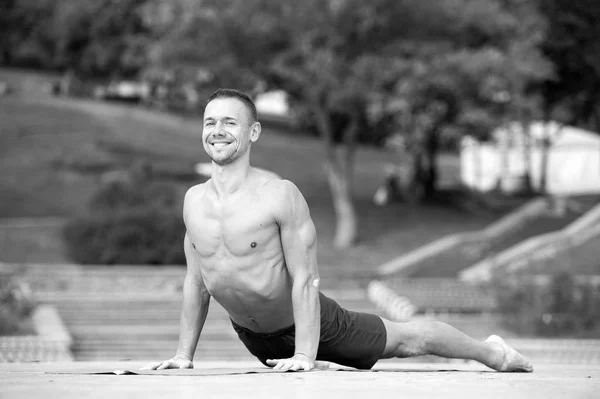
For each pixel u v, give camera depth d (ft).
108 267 147.23
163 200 162.30
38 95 280.72
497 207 209.15
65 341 92.17
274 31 167.02
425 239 182.09
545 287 121.80
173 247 150.51
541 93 222.48
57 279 139.03
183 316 30.48
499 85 165.58
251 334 30.94
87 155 212.43
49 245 164.25
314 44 170.19
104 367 34.73
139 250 150.20
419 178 209.46
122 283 141.38
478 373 29.86
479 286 141.28
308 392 21.91
